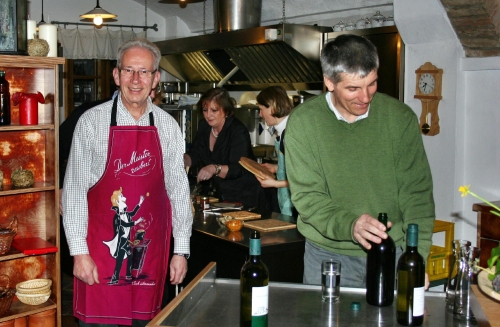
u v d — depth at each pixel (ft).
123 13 25.00
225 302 5.38
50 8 23.75
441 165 13.48
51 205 10.39
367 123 6.29
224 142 13.76
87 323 8.29
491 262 4.35
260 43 16.14
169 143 8.36
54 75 10.05
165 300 10.51
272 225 10.45
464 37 12.62
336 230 5.68
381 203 6.36
